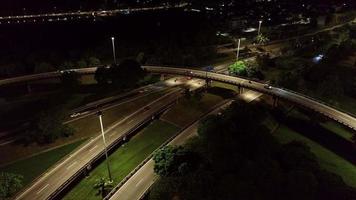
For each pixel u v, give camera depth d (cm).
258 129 9388
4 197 7650
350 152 10994
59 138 10806
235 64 15962
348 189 7375
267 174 7562
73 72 15238
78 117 12106
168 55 18538
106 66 17075
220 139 8775
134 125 11438
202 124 9844
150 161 9150
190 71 15962
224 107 13062
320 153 10881
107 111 12644
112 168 9450
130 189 7875
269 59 19125
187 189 7162
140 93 14412
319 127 12562
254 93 14675
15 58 18275
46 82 16375
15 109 13388
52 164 9519
